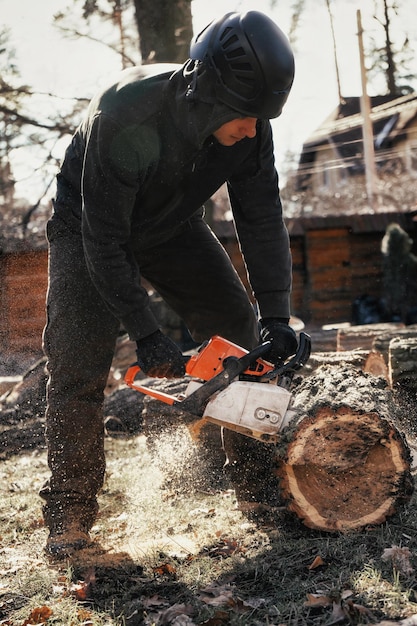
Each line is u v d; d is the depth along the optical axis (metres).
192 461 3.97
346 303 15.60
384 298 13.05
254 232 2.99
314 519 2.76
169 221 2.89
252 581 2.51
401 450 2.73
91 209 2.58
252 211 2.98
